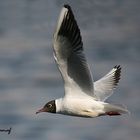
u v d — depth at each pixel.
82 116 9.30
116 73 10.14
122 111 9.19
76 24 8.62
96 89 10.03
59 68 9.01
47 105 9.48
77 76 9.09
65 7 8.56
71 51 8.81
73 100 9.21
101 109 9.21
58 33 8.71
